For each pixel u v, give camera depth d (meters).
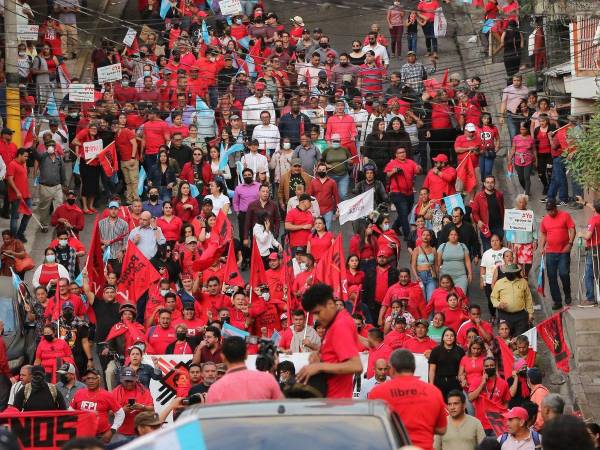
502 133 78.00
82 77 85.38
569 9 66.00
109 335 49.12
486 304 58.88
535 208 68.50
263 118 69.06
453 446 36.00
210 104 74.88
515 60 80.12
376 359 43.91
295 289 52.28
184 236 58.50
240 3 87.75
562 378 51.38
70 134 75.25
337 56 81.94
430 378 45.00
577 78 66.31
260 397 22.84
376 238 56.12
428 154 74.62
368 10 96.81
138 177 69.12
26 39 76.38
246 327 49.66
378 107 70.06
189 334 48.59
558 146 66.31
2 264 58.44
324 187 62.78
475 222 60.69
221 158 67.88
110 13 94.75
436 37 86.00
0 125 72.75
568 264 56.94
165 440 18.17
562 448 17.81
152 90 73.50
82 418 34.03
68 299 51.66
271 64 76.56
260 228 59.78
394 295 52.38
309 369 23.50
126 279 53.50
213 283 51.38
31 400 40.78
